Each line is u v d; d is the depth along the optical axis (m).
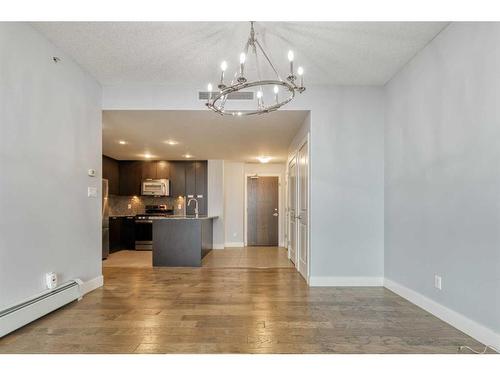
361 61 3.30
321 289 3.75
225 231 8.27
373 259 3.91
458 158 2.50
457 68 2.52
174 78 3.74
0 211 2.32
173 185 7.77
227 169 8.33
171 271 4.89
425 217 2.99
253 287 3.86
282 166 8.47
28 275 2.60
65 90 3.15
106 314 2.85
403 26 2.64
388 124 3.83
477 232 2.29
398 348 2.17
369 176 3.94
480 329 2.25
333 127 3.96
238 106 4.00
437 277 2.79
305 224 4.34
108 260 5.93
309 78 3.75
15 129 2.47
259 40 2.88
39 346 2.19
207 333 2.42
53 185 2.95
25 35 2.59
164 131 5.02
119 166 7.77
